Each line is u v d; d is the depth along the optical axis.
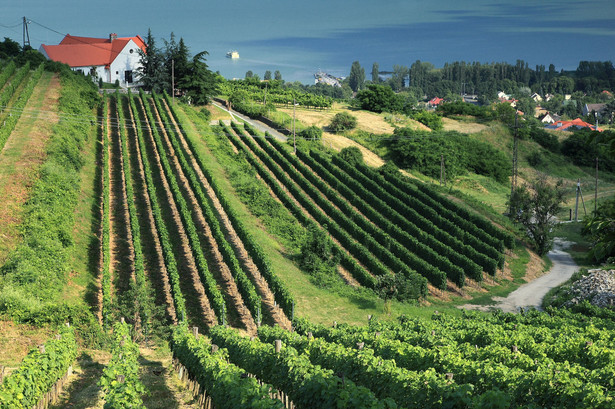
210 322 42.53
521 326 35.81
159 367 30.20
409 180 85.56
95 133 81.38
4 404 19.19
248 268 53.75
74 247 48.62
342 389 17.95
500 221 76.00
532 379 18.36
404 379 19.59
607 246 12.52
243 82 155.88
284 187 78.19
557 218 86.88
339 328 36.84
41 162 59.12
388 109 135.50
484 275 62.78
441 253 63.75
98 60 123.00
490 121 139.88
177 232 58.66
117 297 38.38
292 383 20.58
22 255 40.81
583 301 48.25
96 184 65.62
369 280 54.75
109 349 32.69
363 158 98.56
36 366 21.95
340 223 69.56
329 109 135.00
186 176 72.62
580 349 25.77
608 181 118.75
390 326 37.16
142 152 74.62
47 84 91.12
